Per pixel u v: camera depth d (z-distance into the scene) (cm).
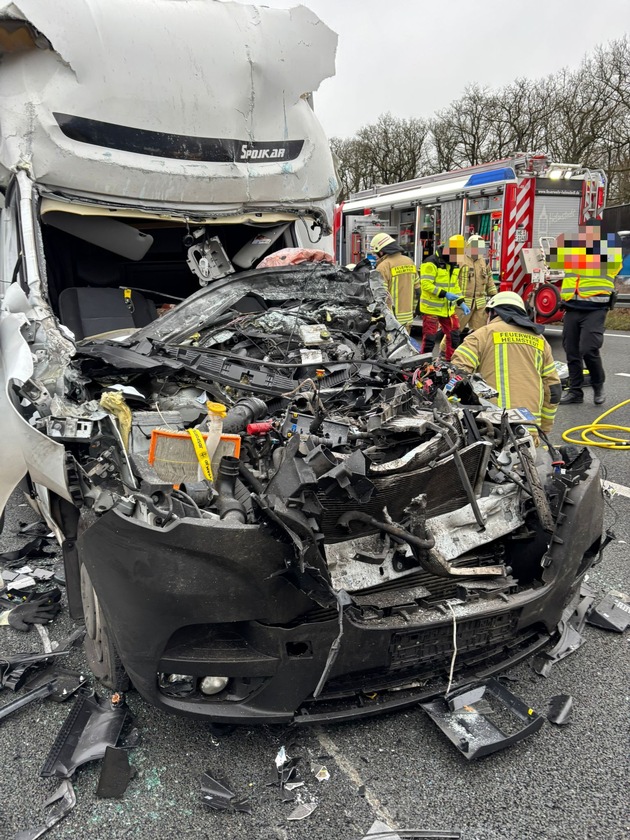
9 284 393
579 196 1241
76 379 305
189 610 231
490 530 301
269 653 239
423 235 1428
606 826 226
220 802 236
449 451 285
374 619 254
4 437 300
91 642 298
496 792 241
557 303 1180
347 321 428
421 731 272
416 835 222
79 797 241
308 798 239
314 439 258
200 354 353
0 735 274
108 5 381
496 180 1213
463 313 927
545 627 295
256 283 436
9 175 395
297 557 229
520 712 269
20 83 374
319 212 523
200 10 419
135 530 231
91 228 436
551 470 325
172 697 245
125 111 398
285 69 455
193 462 266
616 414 781
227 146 444
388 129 3709
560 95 3008
